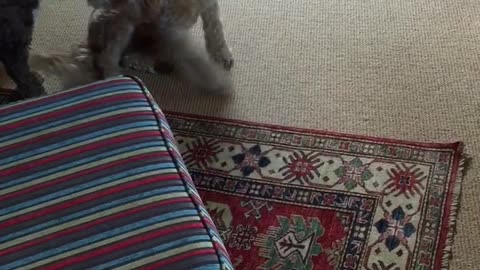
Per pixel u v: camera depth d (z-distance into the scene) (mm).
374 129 1516
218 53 1619
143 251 839
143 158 941
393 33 1703
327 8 1783
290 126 1542
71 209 880
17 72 1494
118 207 881
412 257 1289
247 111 1583
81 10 1835
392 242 1313
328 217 1366
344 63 1654
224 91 1606
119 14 1405
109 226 862
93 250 839
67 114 995
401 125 1517
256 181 1442
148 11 1387
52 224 866
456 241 1306
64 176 917
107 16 1417
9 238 855
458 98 1549
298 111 1571
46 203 888
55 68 1545
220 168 1475
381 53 1664
